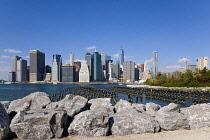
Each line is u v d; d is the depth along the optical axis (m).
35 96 16.27
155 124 13.48
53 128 12.02
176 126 13.84
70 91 110.00
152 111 18.08
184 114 16.19
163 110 15.77
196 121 14.43
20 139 11.63
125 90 111.19
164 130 13.92
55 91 122.25
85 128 12.24
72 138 12.01
